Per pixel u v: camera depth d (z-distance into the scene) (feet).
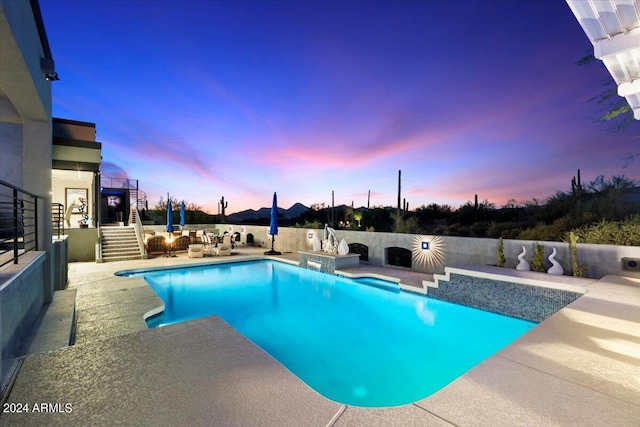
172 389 7.33
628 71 11.62
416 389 12.71
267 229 55.11
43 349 11.96
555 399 6.70
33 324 14.73
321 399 6.91
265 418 6.15
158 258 42.65
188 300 25.79
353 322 20.65
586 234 24.06
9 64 12.66
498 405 6.50
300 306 24.14
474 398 6.79
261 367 8.54
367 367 14.60
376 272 31.19
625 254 19.24
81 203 55.01
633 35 9.66
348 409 6.50
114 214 70.64
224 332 11.34
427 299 24.58
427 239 30.63
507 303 19.49
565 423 5.86
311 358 15.48
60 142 38.78
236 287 29.89
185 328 11.76
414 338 17.97
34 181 18.76
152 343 10.29
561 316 12.21
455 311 22.17
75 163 40.52
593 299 14.52
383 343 17.37
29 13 13.15
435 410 6.37
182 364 8.71
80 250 41.47
